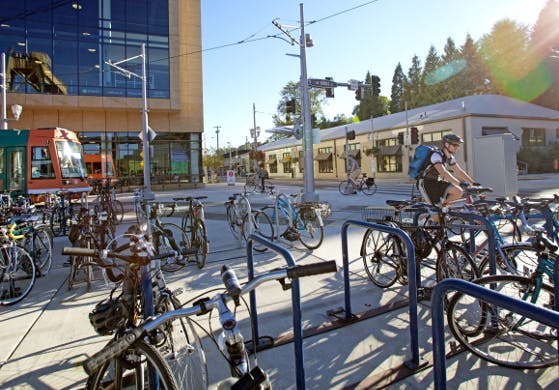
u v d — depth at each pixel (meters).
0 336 3.55
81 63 22.86
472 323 3.17
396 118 35.47
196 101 26.23
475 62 55.06
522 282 2.92
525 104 32.91
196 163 26.38
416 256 4.01
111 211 9.22
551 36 45.75
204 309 1.60
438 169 4.65
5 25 21.55
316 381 2.71
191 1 25.97
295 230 6.56
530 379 2.65
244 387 1.33
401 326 3.48
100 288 4.86
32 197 12.81
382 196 16.19
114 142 24.47
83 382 2.79
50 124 23.27
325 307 3.97
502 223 5.59
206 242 5.59
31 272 4.81
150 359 1.73
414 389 2.59
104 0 23.23
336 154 38.72
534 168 29.61
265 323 3.63
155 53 24.22
